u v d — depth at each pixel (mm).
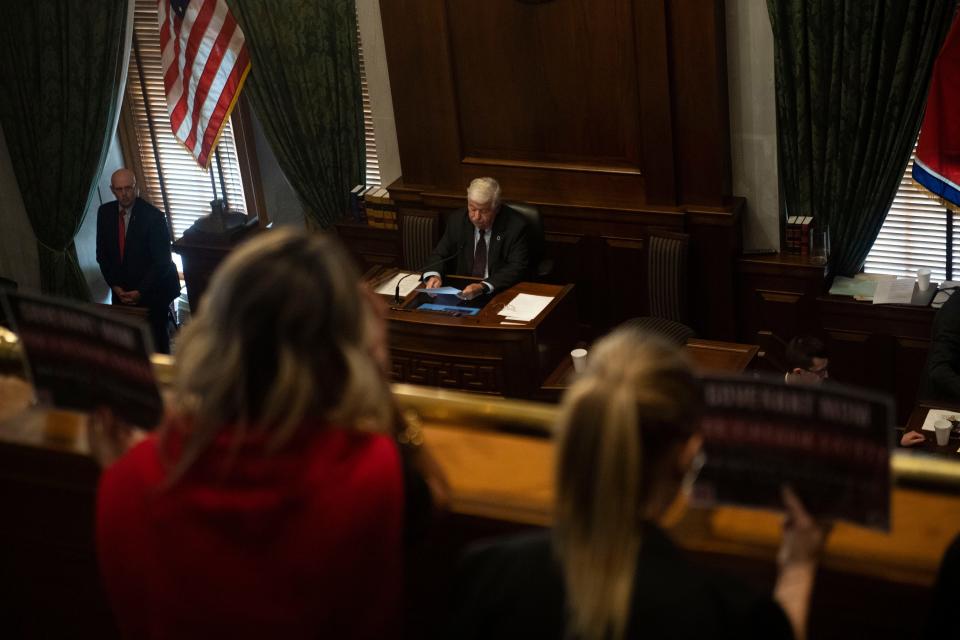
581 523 1002
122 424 1552
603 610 994
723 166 6348
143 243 7445
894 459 1435
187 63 7324
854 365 6441
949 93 5773
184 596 1133
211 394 1085
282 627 1116
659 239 6406
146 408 1499
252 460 1100
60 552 1843
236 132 7973
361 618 1158
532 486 1508
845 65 5969
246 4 7035
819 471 1247
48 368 1560
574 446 1000
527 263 6398
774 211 6477
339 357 1108
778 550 1340
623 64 6262
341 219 7555
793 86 6156
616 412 982
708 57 6070
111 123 7699
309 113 7258
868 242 6379
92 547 1811
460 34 6578
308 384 1076
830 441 1226
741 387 1242
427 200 7055
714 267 6547
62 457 1729
